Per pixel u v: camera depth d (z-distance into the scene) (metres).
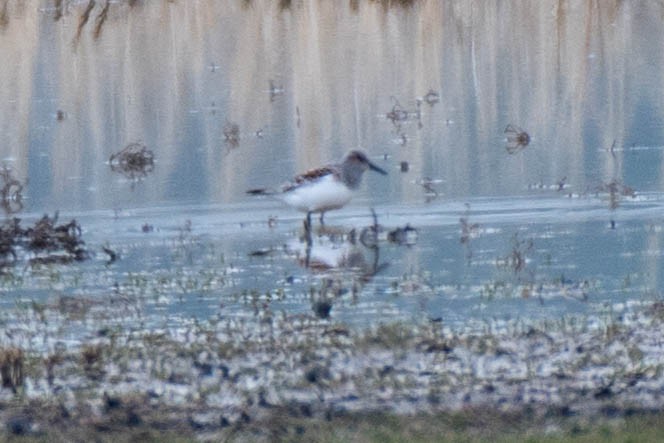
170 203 20.06
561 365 10.70
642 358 10.87
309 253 16.31
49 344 12.18
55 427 9.77
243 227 18.09
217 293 14.29
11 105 29.50
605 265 15.03
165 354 11.48
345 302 13.59
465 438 9.13
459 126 25.39
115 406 10.12
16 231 17.44
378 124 25.83
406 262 15.59
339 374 10.66
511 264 15.20
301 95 29.14
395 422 9.54
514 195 19.55
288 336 12.02
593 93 27.89
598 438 8.98
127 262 16.17
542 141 23.70
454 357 11.05
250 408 9.95
